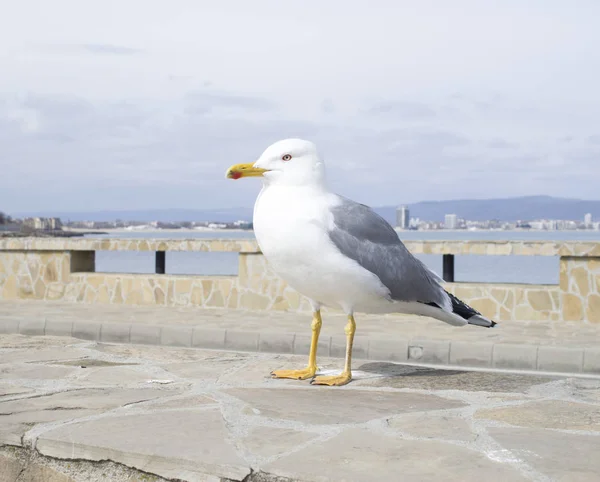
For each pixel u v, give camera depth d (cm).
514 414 120
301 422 116
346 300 143
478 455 104
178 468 102
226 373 146
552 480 97
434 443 108
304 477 98
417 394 132
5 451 111
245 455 103
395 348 215
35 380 138
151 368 149
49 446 108
